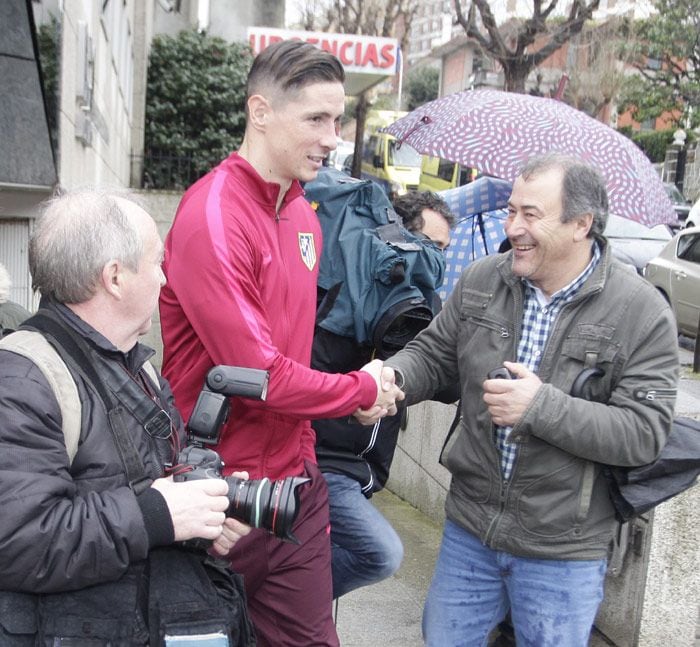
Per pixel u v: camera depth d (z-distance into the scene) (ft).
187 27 58.75
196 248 7.18
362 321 9.27
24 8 13.50
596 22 87.15
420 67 180.55
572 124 13.94
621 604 10.94
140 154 40.68
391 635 12.13
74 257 5.46
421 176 72.90
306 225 8.34
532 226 7.70
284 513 5.84
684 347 38.88
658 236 41.93
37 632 5.30
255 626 8.23
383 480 10.02
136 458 5.53
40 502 4.98
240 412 7.65
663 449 7.96
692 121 95.30
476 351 8.34
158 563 5.64
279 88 7.41
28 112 14.57
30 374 5.26
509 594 8.35
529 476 7.88
